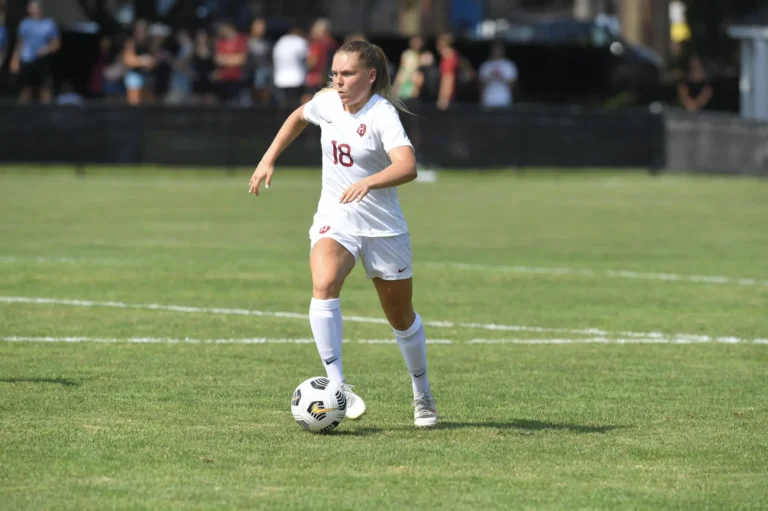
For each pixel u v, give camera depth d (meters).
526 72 143.75
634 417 26.23
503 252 57.03
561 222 70.69
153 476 20.81
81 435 23.50
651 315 40.53
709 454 23.06
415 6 166.00
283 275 47.97
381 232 24.08
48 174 92.44
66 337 34.56
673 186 94.44
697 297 44.44
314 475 21.09
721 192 90.06
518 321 39.12
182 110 93.31
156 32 113.00
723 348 35.03
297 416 24.02
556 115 99.62
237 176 93.81
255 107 95.19
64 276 46.50
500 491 20.33
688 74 134.50
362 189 22.80
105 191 82.31
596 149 100.50
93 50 124.50
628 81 143.12
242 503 19.38
